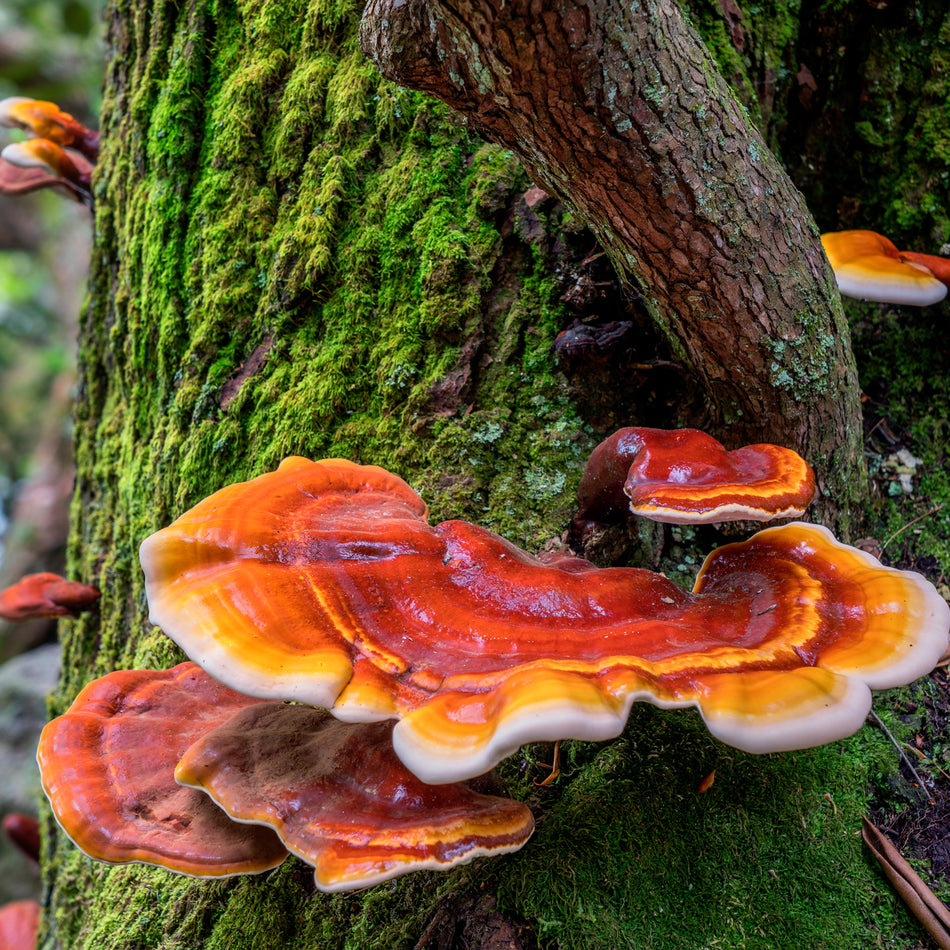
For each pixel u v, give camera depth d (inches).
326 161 35.7
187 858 29.4
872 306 36.3
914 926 30.3
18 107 50.0
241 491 30.0
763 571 30.3
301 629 27.9
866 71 36.0
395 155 35.4
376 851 27.7
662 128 28.5
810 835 30.9
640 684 26.8
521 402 34.5
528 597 29.0
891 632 28.5
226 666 27.3
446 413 34.4
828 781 31.5
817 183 37.4
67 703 43.9
